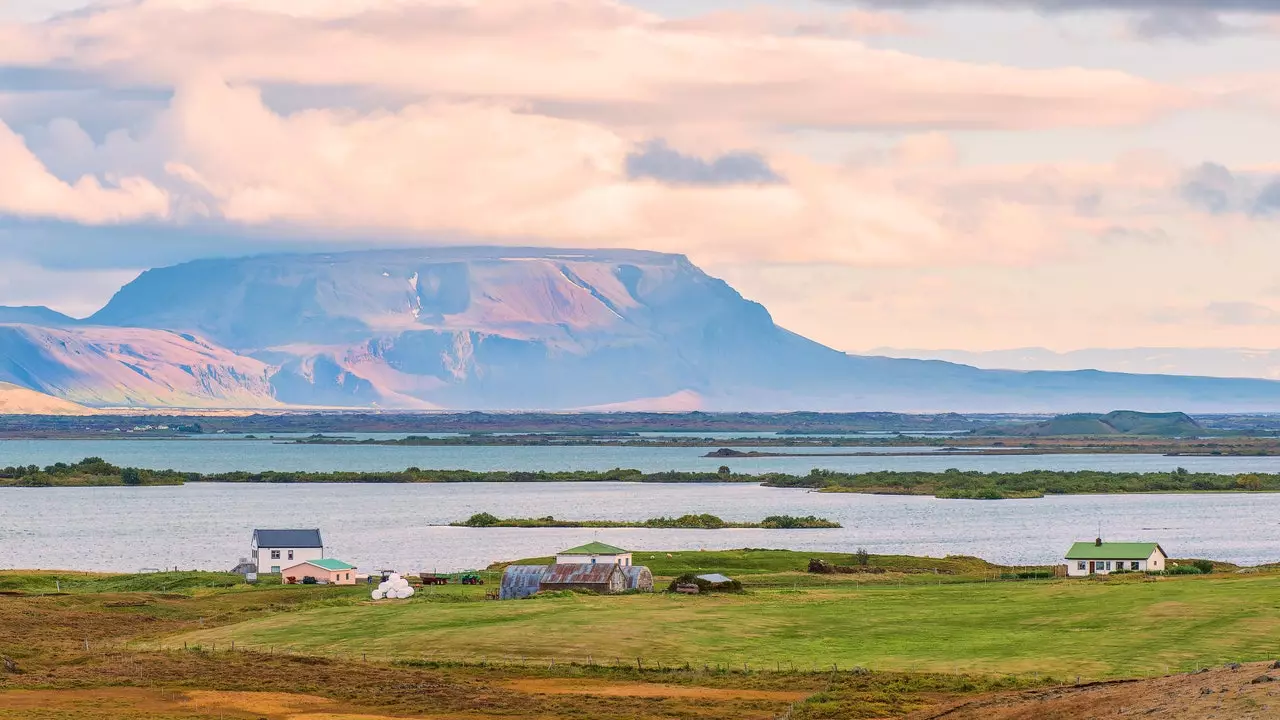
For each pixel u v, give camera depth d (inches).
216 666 5767.7
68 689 5349.4
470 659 5831.7
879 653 5718.5
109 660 5944.9
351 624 6732.3
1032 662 5388.8
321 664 5807.1
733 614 6776.6
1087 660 5364.2
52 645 6397.6
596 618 6683.1
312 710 4965.6
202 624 7086.6
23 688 5354.3
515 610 7047.2
